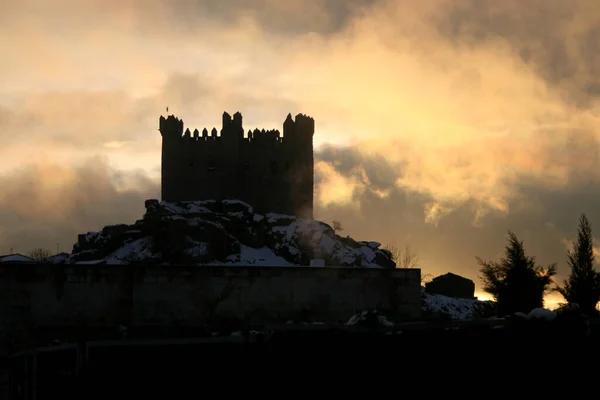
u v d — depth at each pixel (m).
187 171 152.12
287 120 154.50
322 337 38.16
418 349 38.16
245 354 37.75
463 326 39.19
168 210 133.62
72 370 39.22
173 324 61.91
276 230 135.38
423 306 86.38
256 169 152.50
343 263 127.25
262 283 63.31
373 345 38.06
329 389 37.38
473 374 37.88
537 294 62.34
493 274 64.50
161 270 62.53
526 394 37.75
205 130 153.00
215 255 125.31
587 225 63.28
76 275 62.09
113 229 130.50
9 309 61.53
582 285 61.34
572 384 37.91
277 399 37.22
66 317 61.56
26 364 43.53
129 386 37.22
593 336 38.91
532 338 38.44
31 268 61.94
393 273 65.25
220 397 37.16
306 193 154.00
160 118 153.62
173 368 37.41
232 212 137.38
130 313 61.94
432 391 37.56
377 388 37.56
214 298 62.59
